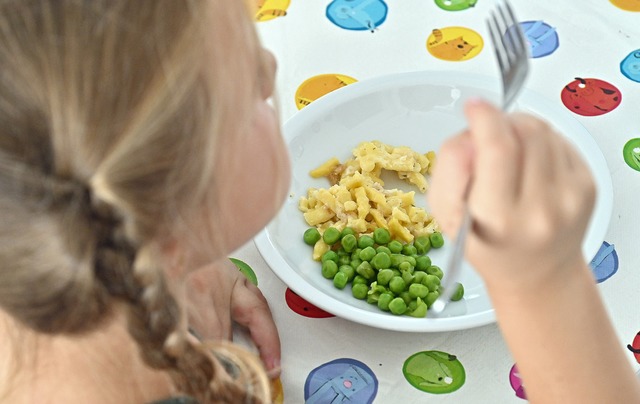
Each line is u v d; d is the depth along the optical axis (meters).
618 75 1.13
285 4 1.27
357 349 0.87
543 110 1.02
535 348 0.56
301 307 0.91
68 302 0.49
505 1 0.67
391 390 0.83
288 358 0.86
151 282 0.49
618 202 0.98
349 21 1.24
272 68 0.61
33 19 0.43
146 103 0.45
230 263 0.92
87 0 0.43
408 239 0.98
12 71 0.44
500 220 0.45
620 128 1.07
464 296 0.91
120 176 0.46
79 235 0.47
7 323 0.60
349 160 1.06
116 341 0.59
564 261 0.50
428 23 1.23
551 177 0.46
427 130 1.09
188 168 0.49
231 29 0.52
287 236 0.98
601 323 0.56
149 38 0.45
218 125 0.50
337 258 0.96
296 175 1.04
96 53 0.44
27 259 0.47
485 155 0.45
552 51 1.17
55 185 0.46
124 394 0.61
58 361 0.60
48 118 0.44
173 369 0.54
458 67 1.17
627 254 0.93
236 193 0.57
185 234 0.52
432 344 0.86
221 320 0.86
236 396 0.62
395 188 1.06
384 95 1.09
